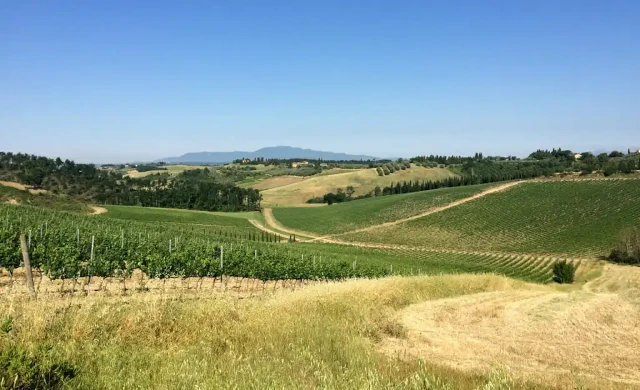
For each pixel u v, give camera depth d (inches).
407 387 247.6
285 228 4291.3
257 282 1210.6
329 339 341.4
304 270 1317.7
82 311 319.0
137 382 225.6
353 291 587.5
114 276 983.6
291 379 241.9
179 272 975.6
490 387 257.4
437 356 359.6
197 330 326.6
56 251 822.5
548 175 5221.5
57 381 220.7
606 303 604.7
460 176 7012.8
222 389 219.8
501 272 2456.9
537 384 288.0
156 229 2159.2
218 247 1416.1
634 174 4274.1
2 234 932.6
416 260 2608.3
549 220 3572.8
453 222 3944.4
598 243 2972.4
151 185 5674.2
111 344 282.4
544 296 715.4
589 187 4042.8
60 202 3294.8
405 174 7190.0
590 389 285.0
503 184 4795.8
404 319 493.7
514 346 398.0
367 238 3774.6
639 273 2130.9
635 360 359.6
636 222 3112.7
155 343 303.1
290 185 7249.0
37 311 298.7
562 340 423.8
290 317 386.3
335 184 6983.3
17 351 221.1
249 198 5669.3
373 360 305.7
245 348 305.6
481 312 562.9
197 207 5108.3
